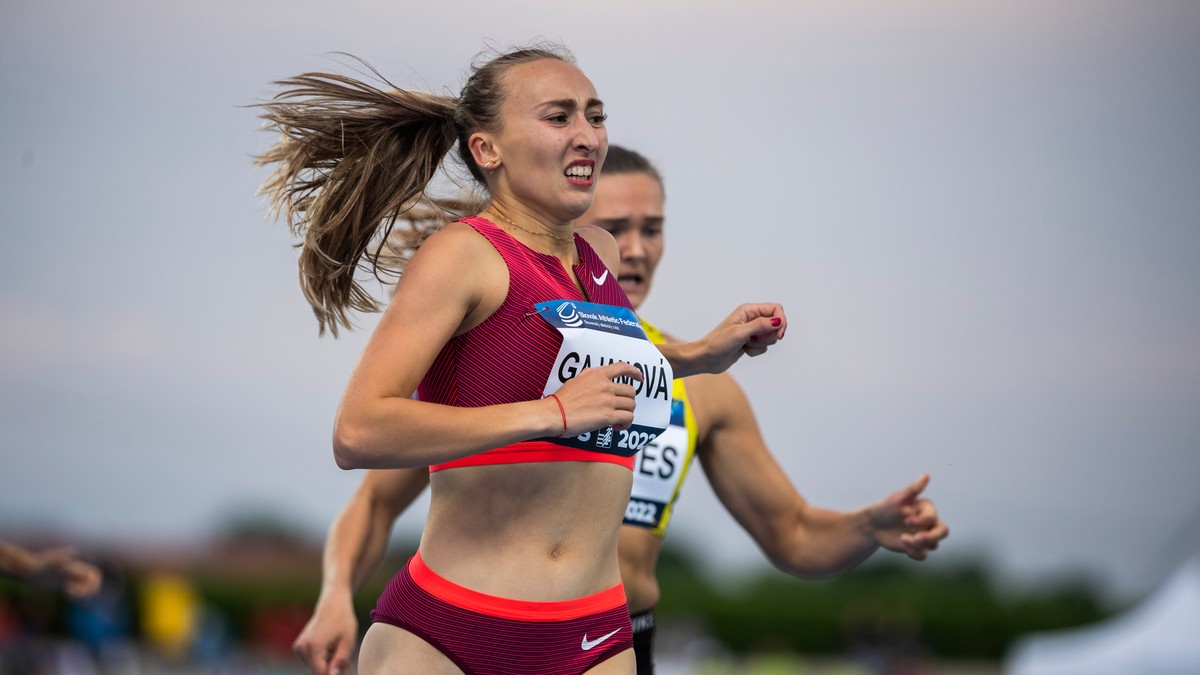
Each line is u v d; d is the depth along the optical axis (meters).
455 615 5.57
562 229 5.96
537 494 5.59
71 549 8.55
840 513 7.92
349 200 6.17
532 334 5.57
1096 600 49.88
